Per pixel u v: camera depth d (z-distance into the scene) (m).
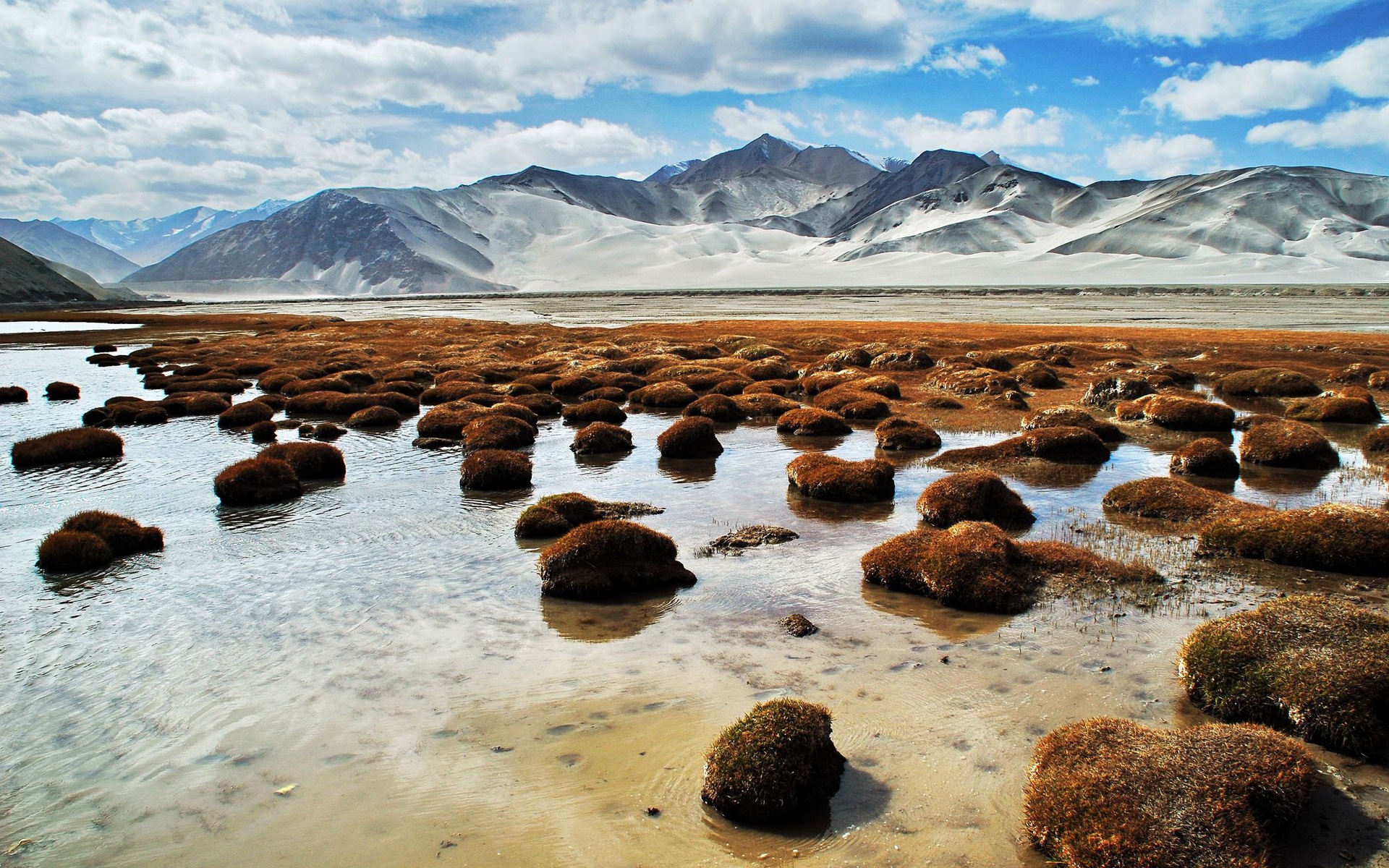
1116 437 28.53
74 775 8.88
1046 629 11.93
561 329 88.56
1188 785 7.14
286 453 24.20
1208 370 47.06
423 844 7.49
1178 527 17.55
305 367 52.69
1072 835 6.92
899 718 9.44
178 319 123.88
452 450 28.62
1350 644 9.35
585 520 18.67
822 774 8.03
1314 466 23.80
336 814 7.99
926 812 7.70
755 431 31.78
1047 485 21.97
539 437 30.83
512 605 13.62
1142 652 11.04
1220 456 22.75
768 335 72.62
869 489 20.59
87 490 22.86
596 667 11.12
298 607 13.77
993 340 65.56
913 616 12.68
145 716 10.14
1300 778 7.38
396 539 17.78
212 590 14.71
